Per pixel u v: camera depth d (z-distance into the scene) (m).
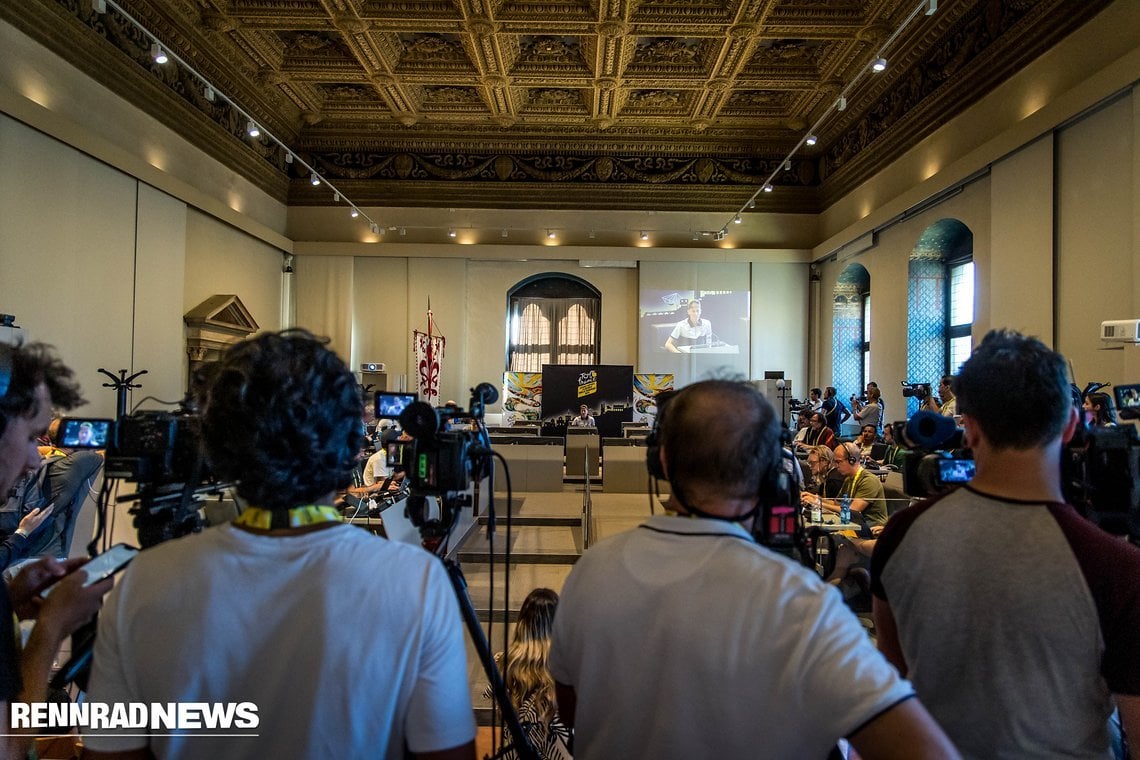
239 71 9.45
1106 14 5.32
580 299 13.09
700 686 0.79
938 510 1.12
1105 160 5.16
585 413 10.09
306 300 12.13
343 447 0.88
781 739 0.74
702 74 9.48
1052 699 0.97
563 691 1.02
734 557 0.85
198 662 0.76
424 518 1.88
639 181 12.45
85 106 6.88
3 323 4.73
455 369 12.33
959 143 7.52
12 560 2.69
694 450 0.92
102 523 1.52
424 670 0.81
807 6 7.65
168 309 8.10
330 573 0.79
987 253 6.94
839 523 3.82
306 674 0.76
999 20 6.67
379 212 12.48
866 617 3.34
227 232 9.84
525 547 4.73
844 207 11.09
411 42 9.14
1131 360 4.69
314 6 7.86
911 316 8.79
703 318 12.30
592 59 9.12
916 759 0.66
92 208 6.75
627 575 0.89
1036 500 1.05
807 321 12.27
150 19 7.72
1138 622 0.92
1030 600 0.98
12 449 1.15
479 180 12.48
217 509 1.87
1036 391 1.04
